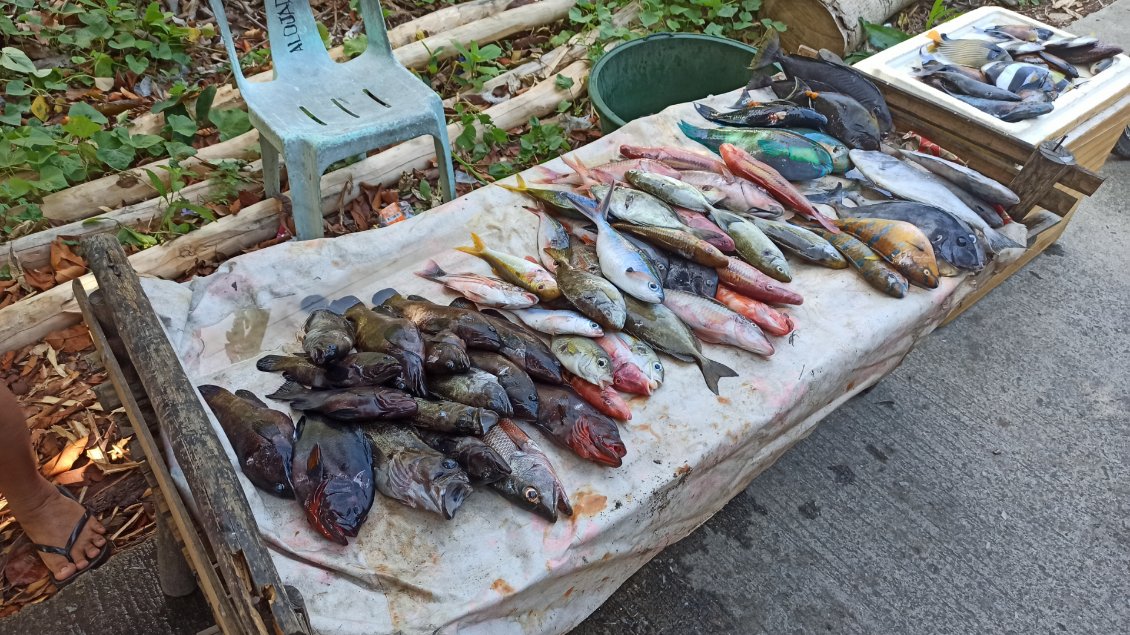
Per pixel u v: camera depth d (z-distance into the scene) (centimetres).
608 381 197
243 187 317
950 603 232
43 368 252
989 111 305
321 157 251
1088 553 249
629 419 196
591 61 414
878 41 428
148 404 162
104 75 347
